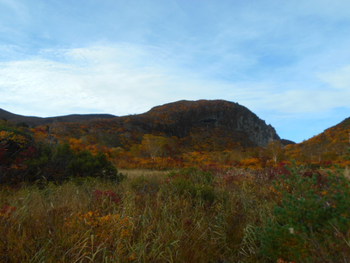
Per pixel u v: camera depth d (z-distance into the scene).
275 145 30.97
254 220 4.24
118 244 3.00
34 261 2.63
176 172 8.19
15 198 4.59
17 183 6.33
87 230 3.22
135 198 5.04
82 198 4.93
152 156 30.83
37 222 3.46
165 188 5.89
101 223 3.41
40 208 4.05
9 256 2.67
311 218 2.95
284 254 2.90
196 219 4.45
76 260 2.63
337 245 2.58
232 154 33.97
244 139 182.25
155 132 134.50
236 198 5.64
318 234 2.83
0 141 7.50
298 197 3.57
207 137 155.12
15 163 7.14
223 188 6.34
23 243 2.86
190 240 3.63
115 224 3.46
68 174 7.44
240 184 6.92
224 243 3.73
